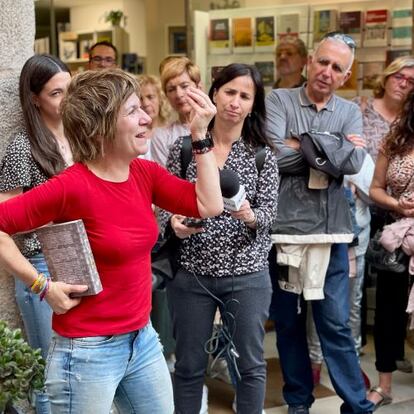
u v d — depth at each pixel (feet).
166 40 23.40
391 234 12.12
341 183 11.36
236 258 9.62
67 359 6.92
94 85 6.72
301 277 11.38
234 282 9.66
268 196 9.77
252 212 9.27
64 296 6.78
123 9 23.77
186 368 10.00
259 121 9.96
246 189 9.69
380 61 17.60
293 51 16.74
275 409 12.84
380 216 14.10
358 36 17.69
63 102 6.89
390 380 13.19
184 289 9.80
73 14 23.79
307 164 11.11
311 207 11.19
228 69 9.67
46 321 9.19
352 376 11.61
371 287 16.56
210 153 7.35
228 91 9.60
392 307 12.85
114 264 6.88
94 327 6.92
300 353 12.14
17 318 9.70
